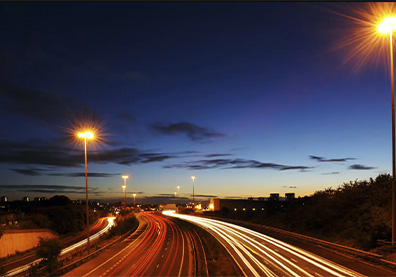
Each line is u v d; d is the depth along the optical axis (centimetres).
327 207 5078
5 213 8356
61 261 3284
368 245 3312
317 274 2517
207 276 2653
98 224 11706
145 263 3534
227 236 5584
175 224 8981
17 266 4281
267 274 2633
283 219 6769
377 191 4122
